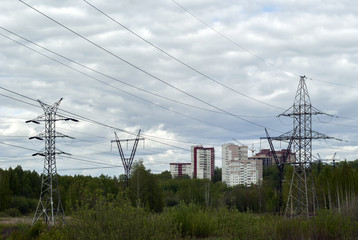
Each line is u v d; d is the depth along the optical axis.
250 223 21.44
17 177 97.69
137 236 13.52
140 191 78.69
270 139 60.00
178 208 26.97
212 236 24.45
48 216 49.62
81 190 14.72
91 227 13.37
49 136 52.28
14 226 41.81
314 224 21.91
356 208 27.66
